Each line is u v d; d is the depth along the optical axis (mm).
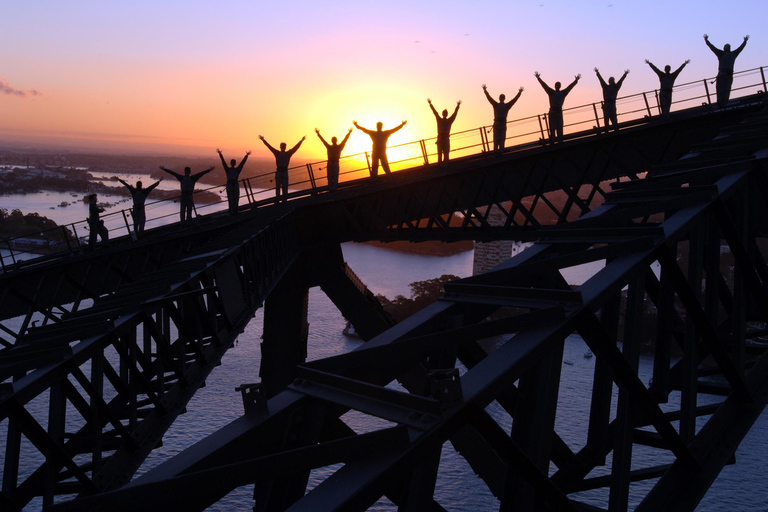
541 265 5109
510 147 23250
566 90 22297
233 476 2896
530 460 3660
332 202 24953
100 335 7871
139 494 2805
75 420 49250
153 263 23281
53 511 2797
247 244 14977
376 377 4090
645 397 4855
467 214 23297
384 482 2939
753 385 7531
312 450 3039
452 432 3234
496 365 3656
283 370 26094
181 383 10352
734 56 21656
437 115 23859
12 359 7223
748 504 41938
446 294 4879
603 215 6531
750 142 8977
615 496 4742
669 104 22562
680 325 7434
